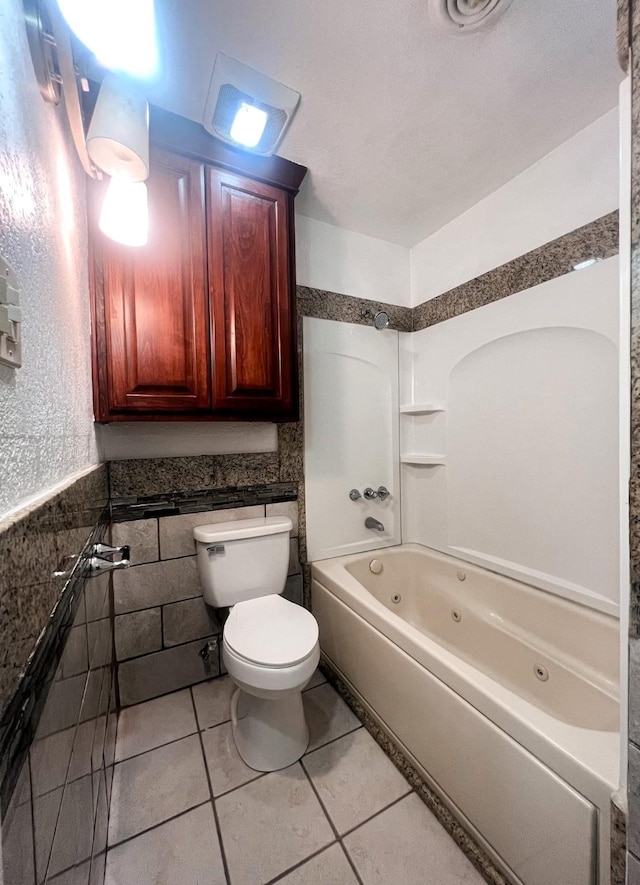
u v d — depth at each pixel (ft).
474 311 5.66
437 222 6.07
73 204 3.01
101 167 2.75
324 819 3.37
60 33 2.02
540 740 2.56
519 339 5.02
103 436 4.44
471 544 5.82
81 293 3.29
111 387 3.83
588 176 4.17
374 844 3.16
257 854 3.09
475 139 4.33
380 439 6.68
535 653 4.53
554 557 4.66
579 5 2.93
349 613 4.86
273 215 4.65
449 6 2.89
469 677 3.14
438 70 3.45
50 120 2.28
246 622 4.26
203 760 4.00
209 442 5.26
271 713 3.96
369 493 6.52
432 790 3.49
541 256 4.68
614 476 4.05
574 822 2.33
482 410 5.59
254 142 4.28
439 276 6.31
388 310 6.70
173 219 4.08
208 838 3.21
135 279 3.92
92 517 3.01
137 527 4.79
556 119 4.07
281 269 4.68
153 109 3.81
